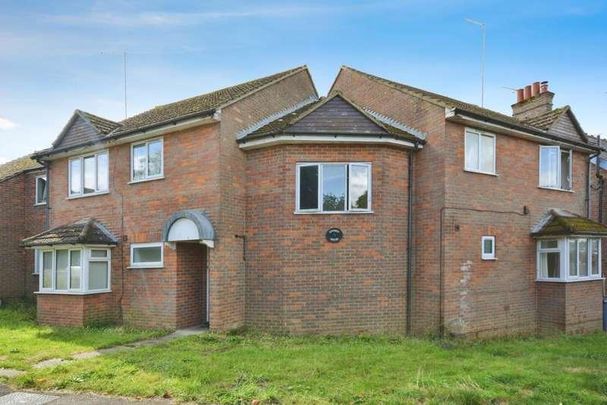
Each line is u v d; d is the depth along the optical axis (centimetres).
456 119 1289
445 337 1240
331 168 1269
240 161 1309
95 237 1425
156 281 1345
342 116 1309
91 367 845
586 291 1521
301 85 1623
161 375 789
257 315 1272
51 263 1483
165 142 1370
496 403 657
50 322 1435
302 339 1156
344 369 827
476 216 1345
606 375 804
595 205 1825
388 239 1275
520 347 1136
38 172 2072
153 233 1373
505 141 1454
